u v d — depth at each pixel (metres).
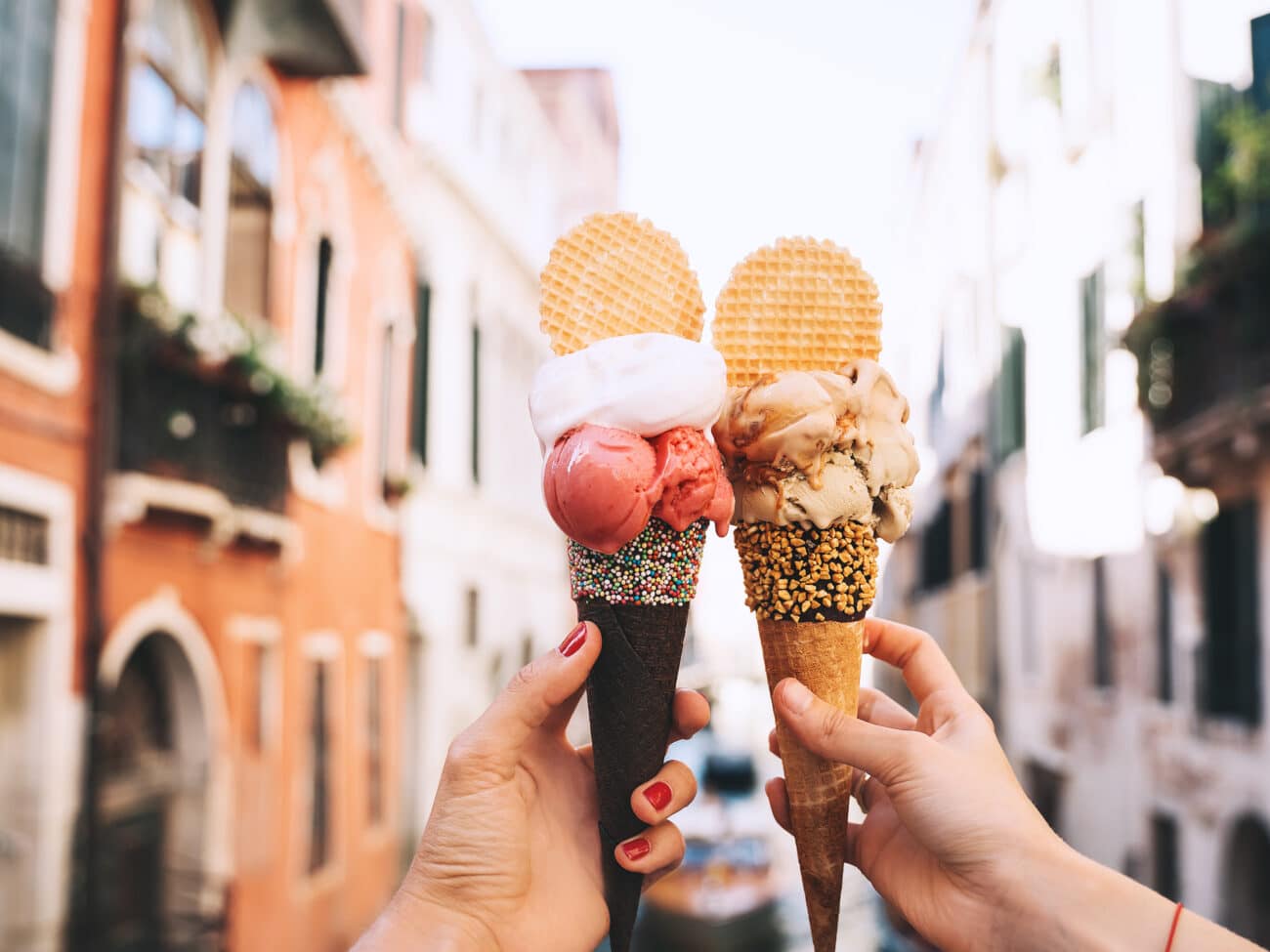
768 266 1.70
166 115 6.29
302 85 8.16
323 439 7.90
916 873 1.61
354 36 7.48
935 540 18.08
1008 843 1.42
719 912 9.99
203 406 6.47
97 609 5.34
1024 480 11.62
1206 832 7.04
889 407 1.61
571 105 19.70
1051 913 1.36
